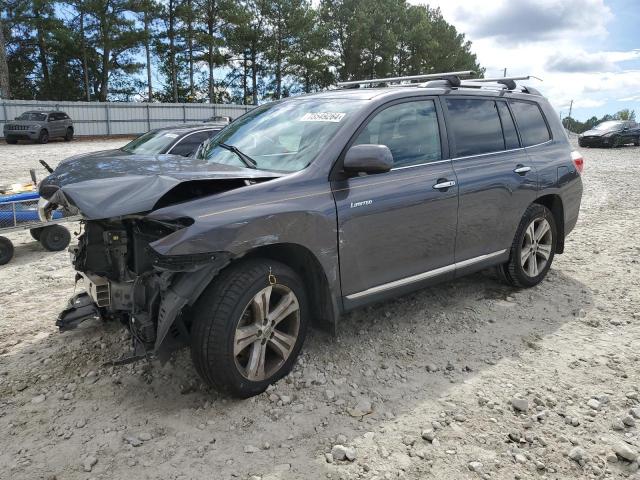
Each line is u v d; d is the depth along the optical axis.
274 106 4.70
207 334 3.16
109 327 4.51
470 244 4.61
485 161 4.71
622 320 4.68
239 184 3.42
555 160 5.41
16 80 48.03
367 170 3.56
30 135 28.53
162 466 2.83
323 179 3.64
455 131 4.55
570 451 2.95
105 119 37.59
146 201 3.06
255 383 3.40
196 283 3.09
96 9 40.97
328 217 3.57
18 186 7.36
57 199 3.20
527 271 5.30
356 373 3.76
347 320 4.58
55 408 3.37
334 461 2.87
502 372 3.80
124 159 3.94
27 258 7.19
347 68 53.72
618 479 2.76
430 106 4.43
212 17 45.69
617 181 14.48
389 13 55.53
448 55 63.84
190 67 47.66
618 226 8.48
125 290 3.51
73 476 2.77
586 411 3.32
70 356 4.04
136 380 3.68
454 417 3.26
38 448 2.99
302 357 3.92
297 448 2.98
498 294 5.24
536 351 4.11
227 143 4.38
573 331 4.47
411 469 2.81
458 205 4.39
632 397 3.46
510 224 4.93
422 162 4.26
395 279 4.10
